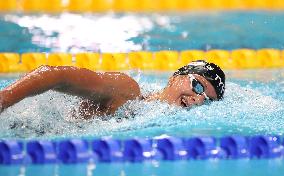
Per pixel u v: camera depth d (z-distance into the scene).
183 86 11.95
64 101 11.39
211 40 20.97
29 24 22.34
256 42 20.73
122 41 20.58
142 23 23.31
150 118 11.62
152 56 18.97
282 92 15.34
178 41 20.77
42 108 11.21
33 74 10.12
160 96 12.13
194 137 10.67
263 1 26.84
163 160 10.24
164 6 26.53
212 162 10.17
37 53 18.47
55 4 25.47
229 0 26.88
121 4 26.14
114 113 11.53
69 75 10.41
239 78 17.34
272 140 10.80
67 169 9.42
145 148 10.34
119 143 10.28
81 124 11.21
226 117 12.02
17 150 9.83
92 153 10.06
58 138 10.54
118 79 11.39
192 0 26.77
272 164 10.07
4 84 15.29
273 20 23.86
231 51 19.66
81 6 25.67
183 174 9.30
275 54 19.56
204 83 12.00
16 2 25.22
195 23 23.48
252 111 12.53
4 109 9.88
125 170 9.49
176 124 11.51
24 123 10.89
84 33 21.38
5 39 20.12
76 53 18.84
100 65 18.34
